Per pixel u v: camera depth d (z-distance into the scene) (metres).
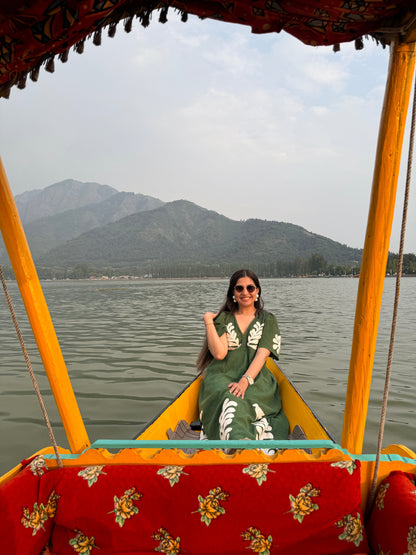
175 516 1.57
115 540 1.58
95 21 1.44
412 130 1.52
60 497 1.60
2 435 4.87
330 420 5.24
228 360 2.90
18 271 1.83
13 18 1.36
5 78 1.68
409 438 4.64
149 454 1.77
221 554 1.57
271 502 1.55
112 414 5.62
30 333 15.55
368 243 1.69
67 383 1.99
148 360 9.51
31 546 1.51
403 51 1.53
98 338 13.52
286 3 1.48
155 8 1.73
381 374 7.73
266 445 1.68
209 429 2.57
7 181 1.78
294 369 8.29
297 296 45.12
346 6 1.45
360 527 1.56
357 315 1.75
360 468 1.62
